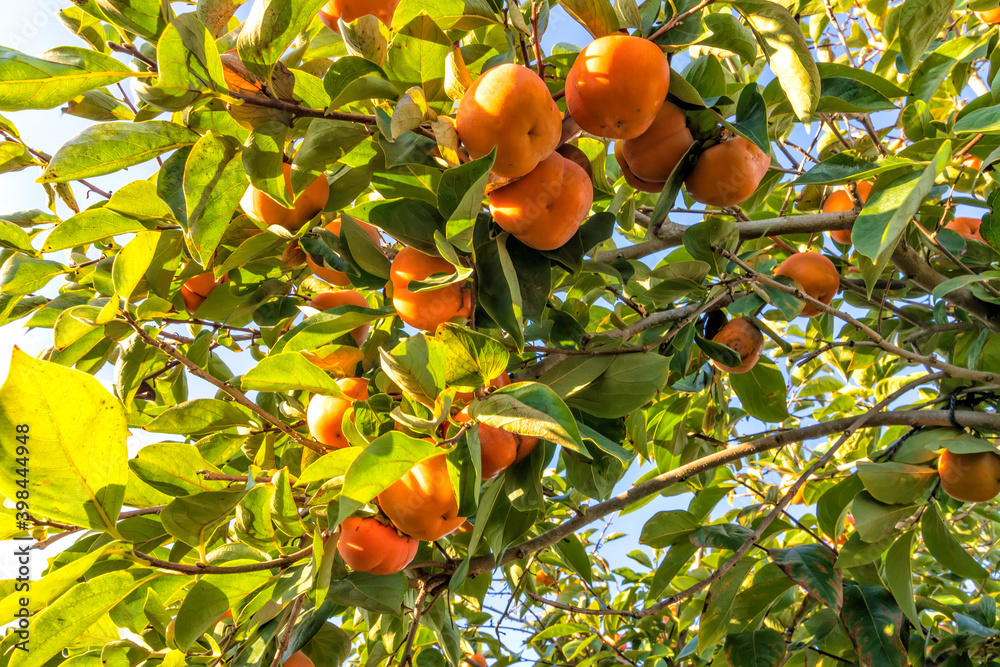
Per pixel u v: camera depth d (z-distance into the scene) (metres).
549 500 1.10
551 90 0.74
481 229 0.70
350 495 0.54
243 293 0.84
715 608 0.89
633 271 0.88
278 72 0.64
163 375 1.00
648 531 0.93
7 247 0.85
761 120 0.71
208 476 0.70
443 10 0.65
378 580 0.76
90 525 0.58
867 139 0.98
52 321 0.83
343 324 0.71
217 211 0.63
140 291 0.78
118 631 0.72
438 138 0.61
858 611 0.90
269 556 0.71
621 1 0.68
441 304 0.69
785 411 1.03
